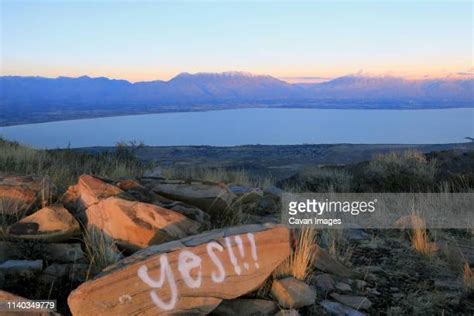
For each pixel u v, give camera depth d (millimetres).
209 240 4207
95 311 3637
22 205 5707
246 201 7664
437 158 13750
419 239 6242
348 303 4453
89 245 4844
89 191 5660
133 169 11164
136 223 4836
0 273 4312
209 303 3969
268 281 4520
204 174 11078
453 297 4730
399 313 4336
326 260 5281
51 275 4457
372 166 12742
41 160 10664
